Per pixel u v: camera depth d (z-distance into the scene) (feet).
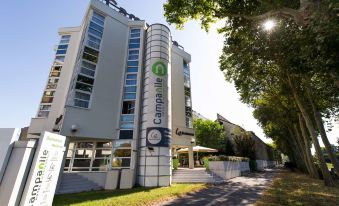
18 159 14.99
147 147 54.44
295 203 29.45
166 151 54.65
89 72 55.98
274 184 53.88
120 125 58.23
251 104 96.27
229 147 131.44
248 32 48.26
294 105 75.72
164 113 58.34
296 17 28.43
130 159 54.54
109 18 65.10
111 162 54.44
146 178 51.90
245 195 36.99
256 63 58.34
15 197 14.07
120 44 65.26
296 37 29.01
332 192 40.09
